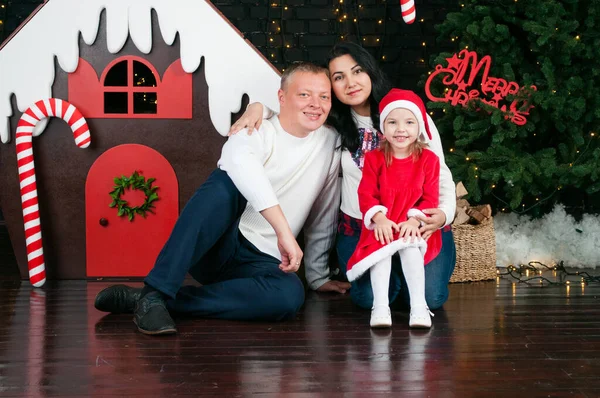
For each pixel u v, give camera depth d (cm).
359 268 250
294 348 218
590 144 368
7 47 312
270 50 502
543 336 232
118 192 318
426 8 500
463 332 238
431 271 264
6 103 313
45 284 313
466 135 373
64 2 311
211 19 313
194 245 243
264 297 248
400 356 210
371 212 251
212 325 246
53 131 318
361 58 264
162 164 319
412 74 502
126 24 312
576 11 369
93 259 323
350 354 212
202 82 317
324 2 502
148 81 408
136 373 193
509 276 343
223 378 189
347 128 275
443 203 264
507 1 373
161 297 241
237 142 248
